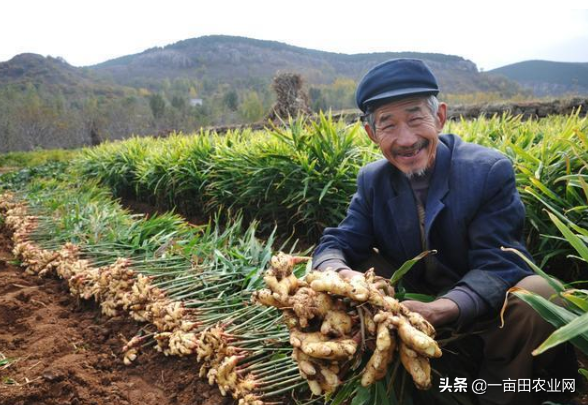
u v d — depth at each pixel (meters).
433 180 1.71
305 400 1.77
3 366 2.12
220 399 1.86
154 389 2.01
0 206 5.50
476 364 1.70
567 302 1.40
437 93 1.67
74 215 4.45
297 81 12.37
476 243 1.61
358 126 3.63
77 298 2.85
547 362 1.55
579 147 2.41
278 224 4.29
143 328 2.39
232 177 4.61
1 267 3.76
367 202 1.95
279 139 3.97
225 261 2.71
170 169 5.66
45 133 48.94
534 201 2.35
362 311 1.34
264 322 2.20
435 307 1.45
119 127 51.69
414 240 1.77
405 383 1.56
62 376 1.99
